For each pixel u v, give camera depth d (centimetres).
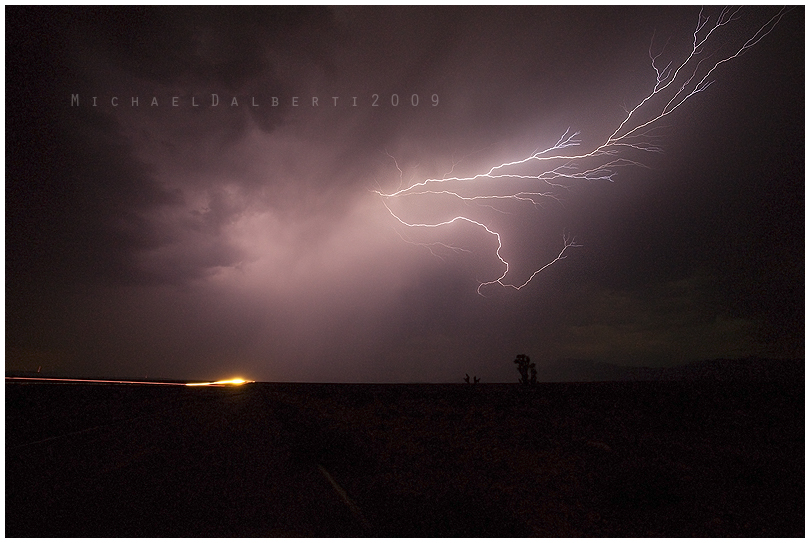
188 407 1895
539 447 1116
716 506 739
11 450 955
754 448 1121
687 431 1304
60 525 539
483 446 1123
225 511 589
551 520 661
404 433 1279
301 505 616
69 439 1099
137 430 1243
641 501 731
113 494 652
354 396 2302
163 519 559
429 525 575
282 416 1449
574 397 1894
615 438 1212
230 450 962
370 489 719
